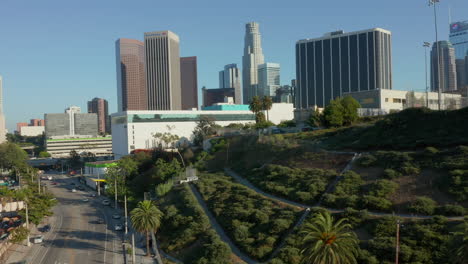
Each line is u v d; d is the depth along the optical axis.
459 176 45.34
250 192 62.22
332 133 87.69
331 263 29.14
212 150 114.75
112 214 92.75
